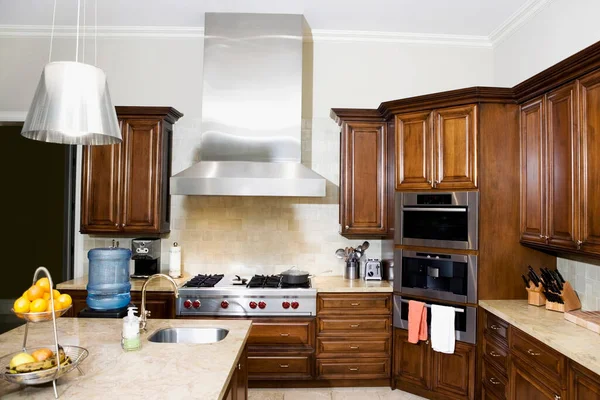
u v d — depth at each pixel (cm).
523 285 304
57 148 416
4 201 412
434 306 312
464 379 302
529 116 290
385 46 402
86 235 388
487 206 301
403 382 335
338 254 384
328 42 399
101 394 143
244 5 340
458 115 309
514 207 303
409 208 330
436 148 318
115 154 361
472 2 330
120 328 221
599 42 204
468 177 304
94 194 360
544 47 318
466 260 302
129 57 391
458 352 305
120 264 243
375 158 372
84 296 334
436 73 403
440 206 314
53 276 410
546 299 277
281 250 396
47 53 384
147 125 362
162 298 334
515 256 303
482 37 396
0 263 408
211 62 350
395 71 402
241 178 321
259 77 350
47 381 141
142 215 361
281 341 334
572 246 240
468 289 302
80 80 155
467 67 404
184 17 363
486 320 293
